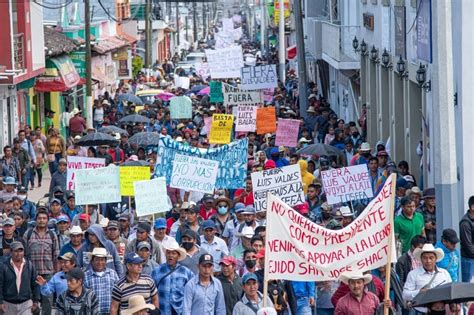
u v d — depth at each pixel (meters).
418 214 26.84
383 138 52.34
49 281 24.31
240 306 21.67
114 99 75.25
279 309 23.44
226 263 22.95
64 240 28.45
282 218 21.42
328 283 23.98
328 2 78.19
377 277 23.78
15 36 53.94
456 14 32.72
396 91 47.59
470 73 32.62
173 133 51.62
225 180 33.22
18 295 25.25
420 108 43.81
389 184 21.52
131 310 20.27
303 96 60.94
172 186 31.61
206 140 46.81
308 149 40.12
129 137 50.00
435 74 23.67
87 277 23.19
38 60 60.31
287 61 114.81
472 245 26.33
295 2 60.94
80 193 29.86
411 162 44.41
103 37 93.25
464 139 32.75
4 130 55.00
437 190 23.95
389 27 48.38
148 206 29.08
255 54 147.62
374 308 21.16
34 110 65.38
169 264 23.28
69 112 72.81
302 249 21.44
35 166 51.81
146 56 103.19
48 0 82.69
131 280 22.14
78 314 22.34
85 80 69.50
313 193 32.56
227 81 83.81
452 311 19.05
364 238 21.52
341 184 30.06
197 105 69.00
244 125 46.22
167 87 86.19
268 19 149.38
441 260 23.64
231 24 137.62
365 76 59.16
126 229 28.91
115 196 30.00
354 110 64.81
